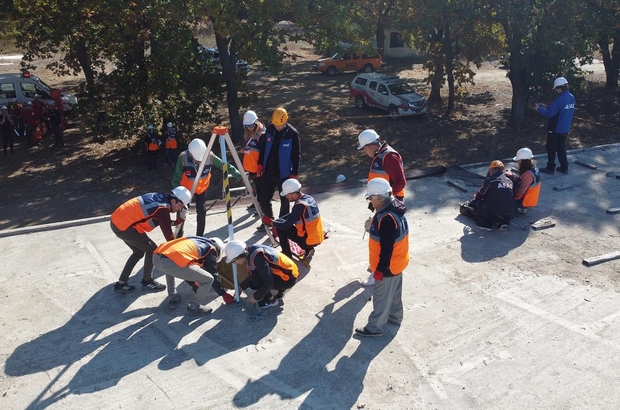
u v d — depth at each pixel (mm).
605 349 5656
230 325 6094
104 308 6418
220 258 6328
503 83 28516
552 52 18500
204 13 15523
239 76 19094
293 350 5676
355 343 5785
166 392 5074
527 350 5664
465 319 6191
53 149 18828
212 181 15078
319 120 21531
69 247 7926
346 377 5289
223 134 6457
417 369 5398
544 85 19688
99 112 17469
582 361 5484
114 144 19281
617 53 25281
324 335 5914
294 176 7758
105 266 7387
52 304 6492
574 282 6949
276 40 17312
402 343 5789
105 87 19344
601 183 10469
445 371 5371
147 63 17062
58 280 7027
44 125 20188
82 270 7281
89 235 8297
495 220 8305
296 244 7676
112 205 13812
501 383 5203
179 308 6414
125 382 5203
